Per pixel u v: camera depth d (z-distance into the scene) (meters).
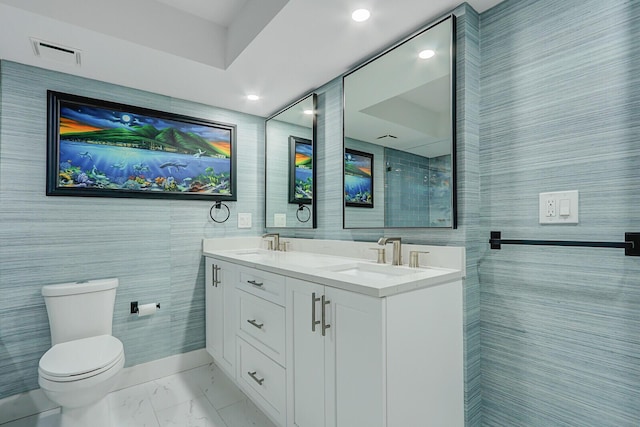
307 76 2.13
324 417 1.34
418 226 1.63
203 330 2.56
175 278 2.43
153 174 2.33
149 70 2.01
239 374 2.00
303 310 1.46
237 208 2.74
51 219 1.97
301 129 2.45
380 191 1.83
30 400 1.88
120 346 1.76
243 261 1.95
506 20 1.48
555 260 1.32
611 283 1.18
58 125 1.99
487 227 1.53
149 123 2.32
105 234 2.15
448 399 1.40
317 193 2.34
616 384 1.16
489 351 1.52
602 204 1.20
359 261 1.88
